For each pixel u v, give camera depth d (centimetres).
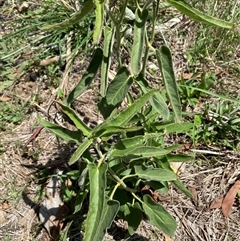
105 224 33
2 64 58
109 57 34
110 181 40
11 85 56
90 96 55
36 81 57
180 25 61
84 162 37
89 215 31
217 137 51
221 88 55
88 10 29
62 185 46
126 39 57
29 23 61
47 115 54
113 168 39
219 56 59
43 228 45
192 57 59
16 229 45
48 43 60
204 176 48
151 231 44
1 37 61
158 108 36
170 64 33
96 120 53
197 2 61
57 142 51
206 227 45
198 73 55
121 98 35
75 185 46
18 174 49
